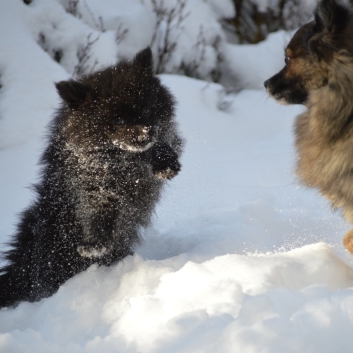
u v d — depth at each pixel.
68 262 4.84
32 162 8.20
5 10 9.66
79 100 4.71
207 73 12.38
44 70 9.16
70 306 3.99
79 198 4.68
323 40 3.95
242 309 2.83
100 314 3.86
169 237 5.61
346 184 4.16
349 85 3.89
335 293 2.85
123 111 4.63
